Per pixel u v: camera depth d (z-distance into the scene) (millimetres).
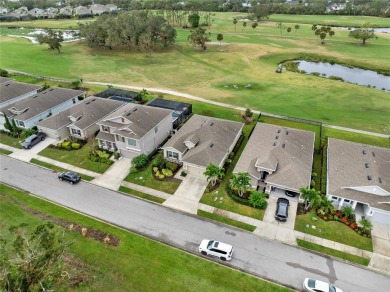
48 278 21500
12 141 52750
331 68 103250
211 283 28719
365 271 30156
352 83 86312
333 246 32688
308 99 73125
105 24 116812
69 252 31453
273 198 39344
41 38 112500
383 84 87938
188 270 29953
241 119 60031
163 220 36250
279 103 70000
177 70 95375
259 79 88125
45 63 99062
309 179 39125
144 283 28609
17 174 44188
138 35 113375
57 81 80750
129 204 38781
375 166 39562
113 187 41688
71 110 56031
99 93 67125
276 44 127125
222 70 96250
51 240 23891
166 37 116750
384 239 33438
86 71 92062
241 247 32688
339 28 167875
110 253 31578
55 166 46062
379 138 54125
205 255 31719
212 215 36906
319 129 56969
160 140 51625
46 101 59906
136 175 43781
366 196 36125
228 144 46594
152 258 31156
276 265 30688
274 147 43750
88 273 29344
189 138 45750
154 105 60562
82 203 38812
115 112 52094
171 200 39250
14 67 92875
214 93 75562
